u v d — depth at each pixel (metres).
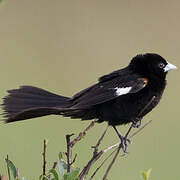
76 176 6.27
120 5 22.72
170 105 18.45
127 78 9.12
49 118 16.06
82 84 19.09
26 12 22.00
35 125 15.61
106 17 22.06
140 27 21.75
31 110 7.43
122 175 13.89
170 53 20.88
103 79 9.21
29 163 13.92
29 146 14.62
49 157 14.09
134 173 14.19
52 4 22.52
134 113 9.11
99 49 20.62
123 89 8.95
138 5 22.73
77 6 22.50
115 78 9.17
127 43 20.94
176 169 15.11
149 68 9.36
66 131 15.48
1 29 21.25
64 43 20.94
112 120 9.10
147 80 9.19
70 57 20.25
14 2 22.22
